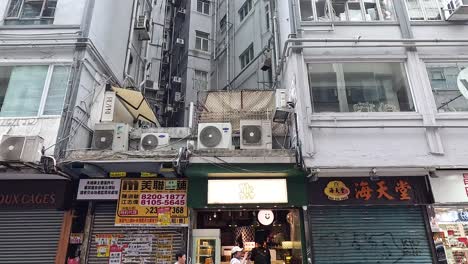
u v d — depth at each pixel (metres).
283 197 8.04
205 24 20.86
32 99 8.43
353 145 7.88
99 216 8.41
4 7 9.38
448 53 8.73
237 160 7.73
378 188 8.12
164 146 8.65
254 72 14.73
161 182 8.51
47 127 8.05
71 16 9.34
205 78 19.55
